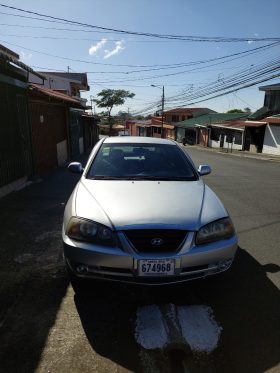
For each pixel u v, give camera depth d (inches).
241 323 114.5
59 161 534.0
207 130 1571.1
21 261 155.6
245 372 93.1
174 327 111.3
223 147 1413.6
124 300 126.3
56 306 121.0
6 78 283.3
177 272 111.0
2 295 127.2
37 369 91.4
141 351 99.7
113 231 111.7
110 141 185.9
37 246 173.5
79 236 115.8
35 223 211.5
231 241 121.4
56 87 1093.1
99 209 120.2
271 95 1110.4
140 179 154.1
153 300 127.0
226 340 105.8
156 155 174.2
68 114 600.4
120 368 92.9
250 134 1187.3
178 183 149.4
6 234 190.5
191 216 117.6
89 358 96.1
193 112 2321.6
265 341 105.8
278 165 709.3
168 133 2222.0
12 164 303.0
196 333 108.5
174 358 97.4
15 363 93.4
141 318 115.5
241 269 154.8
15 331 106.9
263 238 199.9
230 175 498.3
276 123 984.9
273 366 95.4
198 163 695.7
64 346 100.7
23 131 338.6
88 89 1302.9
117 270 111.6
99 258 111.1
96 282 136.3
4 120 281.7
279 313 120.8
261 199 317.1
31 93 356.8
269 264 161.2
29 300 124.4
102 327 110.1
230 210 269.9
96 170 160.1
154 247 110.6
